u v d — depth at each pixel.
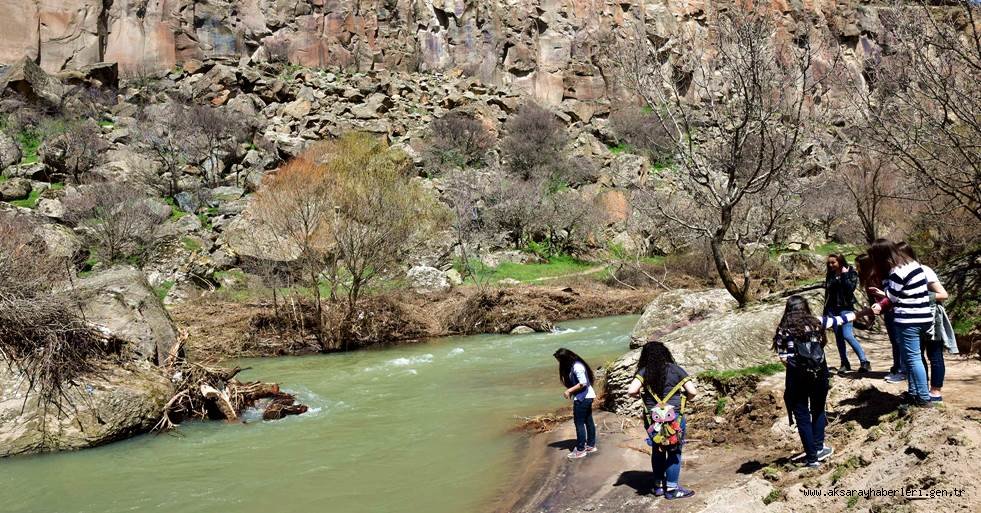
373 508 7.43
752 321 10.26
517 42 77.94
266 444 10.47
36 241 14.60
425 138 57.47
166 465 9.52
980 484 4.64
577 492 7.02
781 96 13.71
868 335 11.06
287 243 27.31
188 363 13.19
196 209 40.91
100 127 51.38
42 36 60.16
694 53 15.50
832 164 20.61
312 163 27.88
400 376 16.33
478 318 25.50
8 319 11.07
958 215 16.34
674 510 6.02
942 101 10.10
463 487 7.89
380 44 76.50
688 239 33.72
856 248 38.75
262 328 22.41
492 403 12.61
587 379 8.34
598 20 76.12
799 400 6.14
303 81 66.94
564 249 45.38
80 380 11.15
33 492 8.52
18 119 48.03
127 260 30.64
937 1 11.15
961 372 8.32
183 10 67.19
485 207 44.19
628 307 29.88
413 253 29.52
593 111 73.31
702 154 14.62
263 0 71.94
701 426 8.77
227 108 56.91
